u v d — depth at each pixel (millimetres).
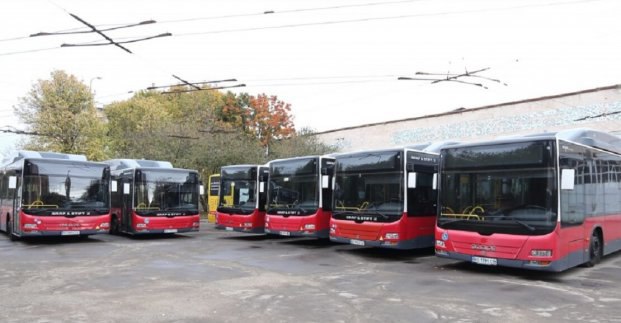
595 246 12859
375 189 14891
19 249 16625
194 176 21891
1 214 21891
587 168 12477
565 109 26172
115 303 8500
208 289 9742
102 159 35938
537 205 10859
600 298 9102
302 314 7801
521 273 11875
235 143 34219
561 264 10742
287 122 44500
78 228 18344
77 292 9422
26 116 34312
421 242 14812
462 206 11906
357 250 16672
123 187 21844
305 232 17344
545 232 10648
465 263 13602
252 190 20484
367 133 37406
